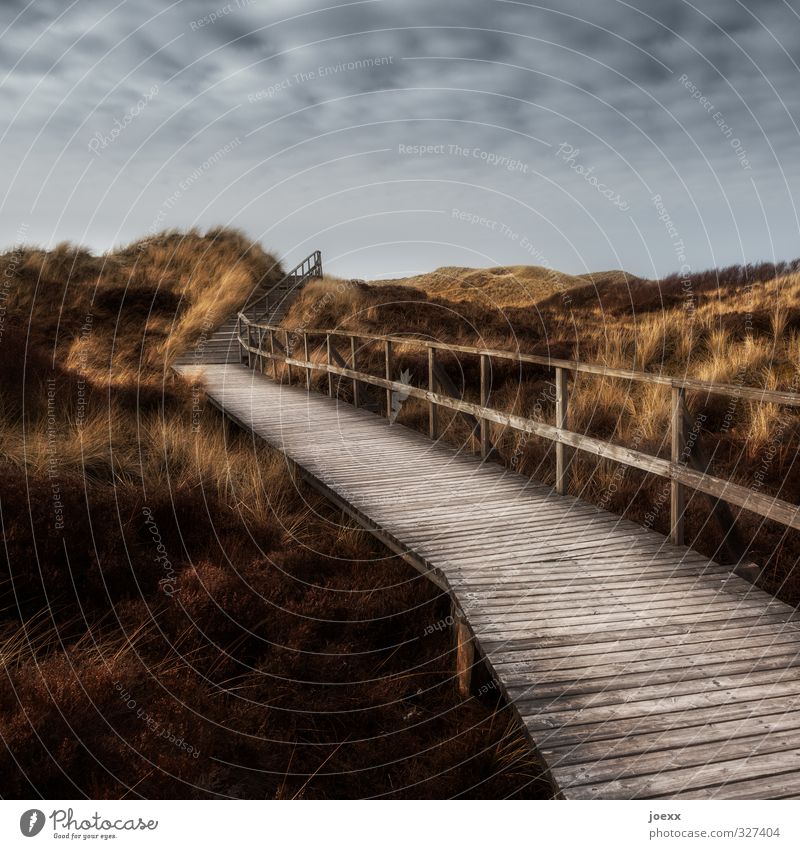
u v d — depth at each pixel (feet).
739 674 10.47
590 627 12.01
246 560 16.26
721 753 8.64
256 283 75.41
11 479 16.47
